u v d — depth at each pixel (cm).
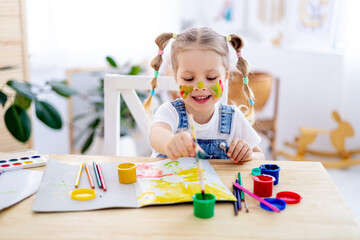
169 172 91
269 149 288
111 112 134
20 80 186
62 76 253
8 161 96
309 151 281
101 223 70
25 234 66
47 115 158
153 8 295
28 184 84
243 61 110
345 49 261
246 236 66
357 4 252
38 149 243
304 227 69
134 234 66
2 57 175
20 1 179
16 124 150
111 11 269
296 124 300
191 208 75
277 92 276
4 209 74
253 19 318
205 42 99
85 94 261
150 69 296
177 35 106
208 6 346
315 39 290
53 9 236
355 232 67
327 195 81
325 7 281
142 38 291
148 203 76
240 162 99
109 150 137
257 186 81
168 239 65
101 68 267
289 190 83
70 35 249
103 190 82
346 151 267
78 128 260
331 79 278
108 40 270
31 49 230
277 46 306
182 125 116
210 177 88
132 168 85
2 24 172
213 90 100
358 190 239
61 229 68
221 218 72
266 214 73
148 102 119
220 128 117
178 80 104
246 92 115
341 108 270
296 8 296
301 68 290
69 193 80
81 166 93
